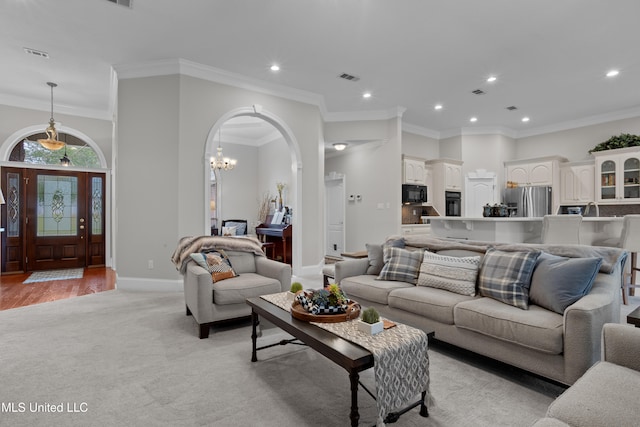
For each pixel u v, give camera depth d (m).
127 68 4.37
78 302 3.87
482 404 1.86
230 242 3.57
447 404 1.86
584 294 2.04
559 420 1.11
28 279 5.32
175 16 3.30
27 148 6.16
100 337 2.83
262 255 3.76
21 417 1.74
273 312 2.19
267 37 3.68
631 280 3.98
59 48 3.95
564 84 4.93
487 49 3.92
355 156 6.90
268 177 8.63
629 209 5.97
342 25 3.44
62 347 2.63
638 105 5.86
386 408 1.58
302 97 5.32
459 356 2.47
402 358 1.66
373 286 2.97
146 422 1.71
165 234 4.35
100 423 1.70
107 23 3.42
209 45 3.87
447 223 5.02
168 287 4.35
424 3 3.06
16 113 5.70
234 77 4.64
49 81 4.95
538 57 4.10
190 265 3.22
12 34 3.63
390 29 3.50
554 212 6.57
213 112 4.54
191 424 1.69
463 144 7.34
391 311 2.81
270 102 5.04
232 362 2.38
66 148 6.46
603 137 6.39
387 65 4.34
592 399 1.17
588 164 6.34
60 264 6.26
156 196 4.37
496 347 2.13
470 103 5.79
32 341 2.74
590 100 5.61
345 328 1.88
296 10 3.19
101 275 5.67
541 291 2.19
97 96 5.61
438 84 4.95
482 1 3.03
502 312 2.11
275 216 7.51
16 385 2.06
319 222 5.59
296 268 5.31
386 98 5.57
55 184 6.23
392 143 6.12
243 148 8.92
